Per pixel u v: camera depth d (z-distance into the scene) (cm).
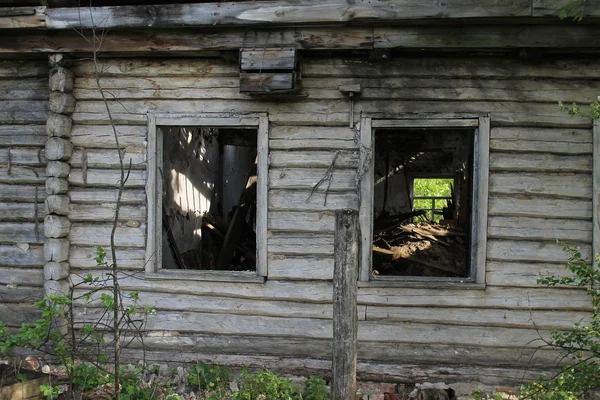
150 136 491
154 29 464
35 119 511
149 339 490
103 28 455
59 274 486
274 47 455
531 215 457
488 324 461
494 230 460
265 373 432
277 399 417
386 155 1104
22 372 411
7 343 358
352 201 471
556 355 455
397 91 469
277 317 480
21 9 461
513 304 458
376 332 470
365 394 457
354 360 337
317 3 435
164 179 591
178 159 643
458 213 902
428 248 765
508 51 450
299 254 477
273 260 480
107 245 496
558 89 455
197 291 487
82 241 498
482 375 457
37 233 508
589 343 356
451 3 418
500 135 459
